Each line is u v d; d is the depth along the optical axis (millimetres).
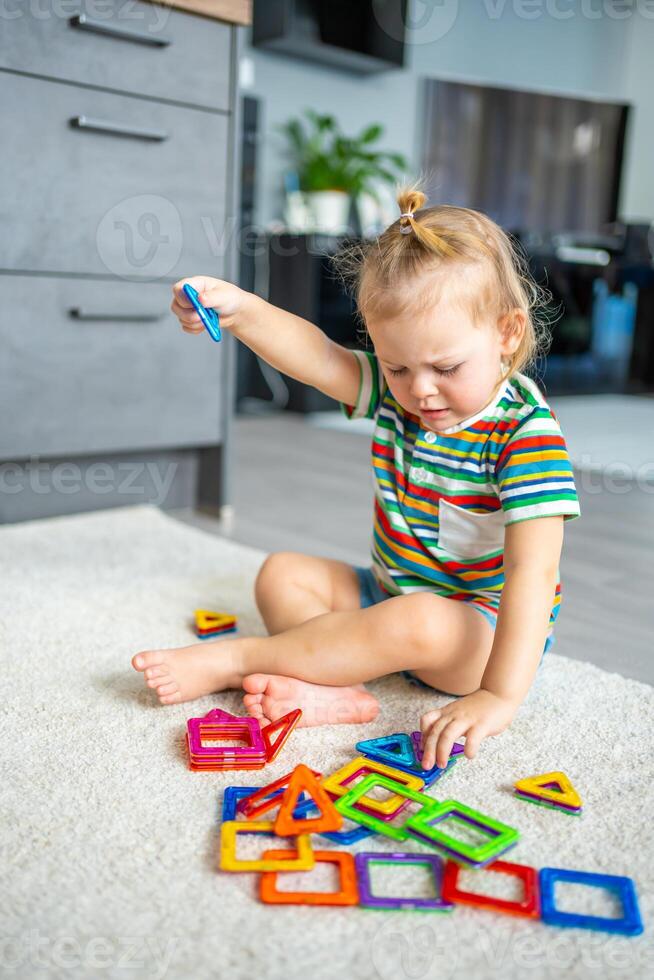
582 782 712
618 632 1119
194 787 690
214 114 1518
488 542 834
